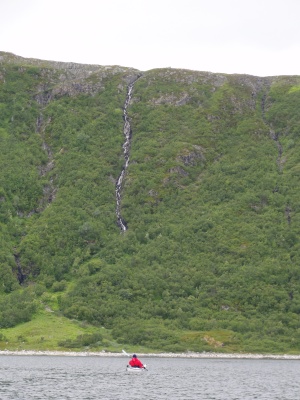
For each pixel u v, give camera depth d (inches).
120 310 5767.7
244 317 5767.7
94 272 6373.0
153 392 3169.3
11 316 5546.3
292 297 6013.8
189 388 3361.2
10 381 3400.6
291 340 5516.7
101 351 5118.1
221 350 5255.9
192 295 6067.9
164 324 5659.5
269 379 3870.6
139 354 5142.7
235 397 3073.3
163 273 6294.3
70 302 5816.9
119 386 3353.8
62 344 5187.0
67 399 2861.7
